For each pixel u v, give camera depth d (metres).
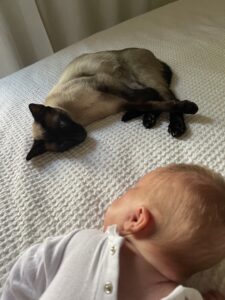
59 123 1.12
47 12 1.97
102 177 0.94
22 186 0.94
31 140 1.13
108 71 1.34
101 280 0.59
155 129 1.08
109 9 2.17
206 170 0.69
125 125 1.13
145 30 1.69
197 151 0.96
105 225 0.73
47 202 0.89
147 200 0.66
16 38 1.91
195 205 0.61
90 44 1.66
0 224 0.85
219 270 0.69
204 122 1.06
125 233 0.65
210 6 1.80
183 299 0.57
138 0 2.23
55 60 1.60
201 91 1.21
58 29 2.06
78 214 0.85
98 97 1.25
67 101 1.25
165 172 0.69
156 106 1.14
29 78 1.49
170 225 0.62
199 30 1.60
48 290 0.61
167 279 0.62
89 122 1.23
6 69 1.92
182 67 1.36
